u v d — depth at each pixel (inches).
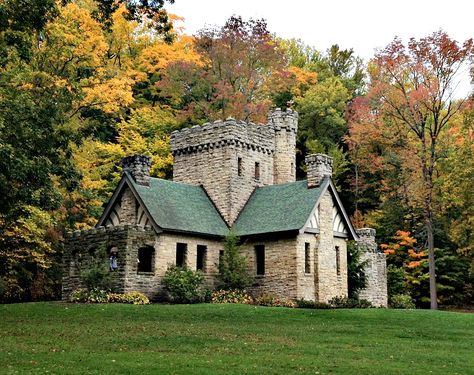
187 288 1469.0
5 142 1049.5
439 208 2306.8
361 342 897.5
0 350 725.3
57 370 605.0
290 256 1552.7
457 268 2310.5
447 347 879.7
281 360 701.3
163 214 1550.2
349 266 1787.6
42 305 1275.8
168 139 2442.2
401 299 2119.8
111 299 1378.0
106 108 1973.4
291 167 1924.2
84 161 1996.8
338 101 2866.6
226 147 1758.1
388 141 2349.9
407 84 2213.3
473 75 2046.0
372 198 2805.1
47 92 1443.2
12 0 1093.8
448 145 2247.8
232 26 2566.4
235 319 1123.9
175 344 813.2
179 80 2559.1
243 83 2598.4
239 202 1752.0
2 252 1584.6
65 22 1831.9
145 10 1189.7
